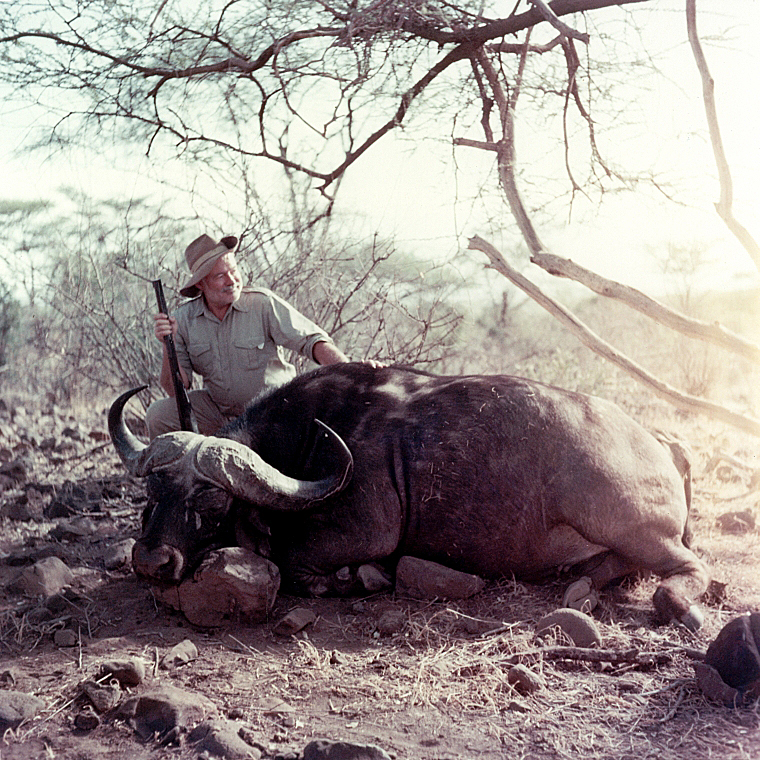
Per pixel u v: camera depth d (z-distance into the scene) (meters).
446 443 4.40
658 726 3.06
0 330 10.89
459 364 10.52
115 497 6.38
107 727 3.12
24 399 10.44
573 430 4.37
